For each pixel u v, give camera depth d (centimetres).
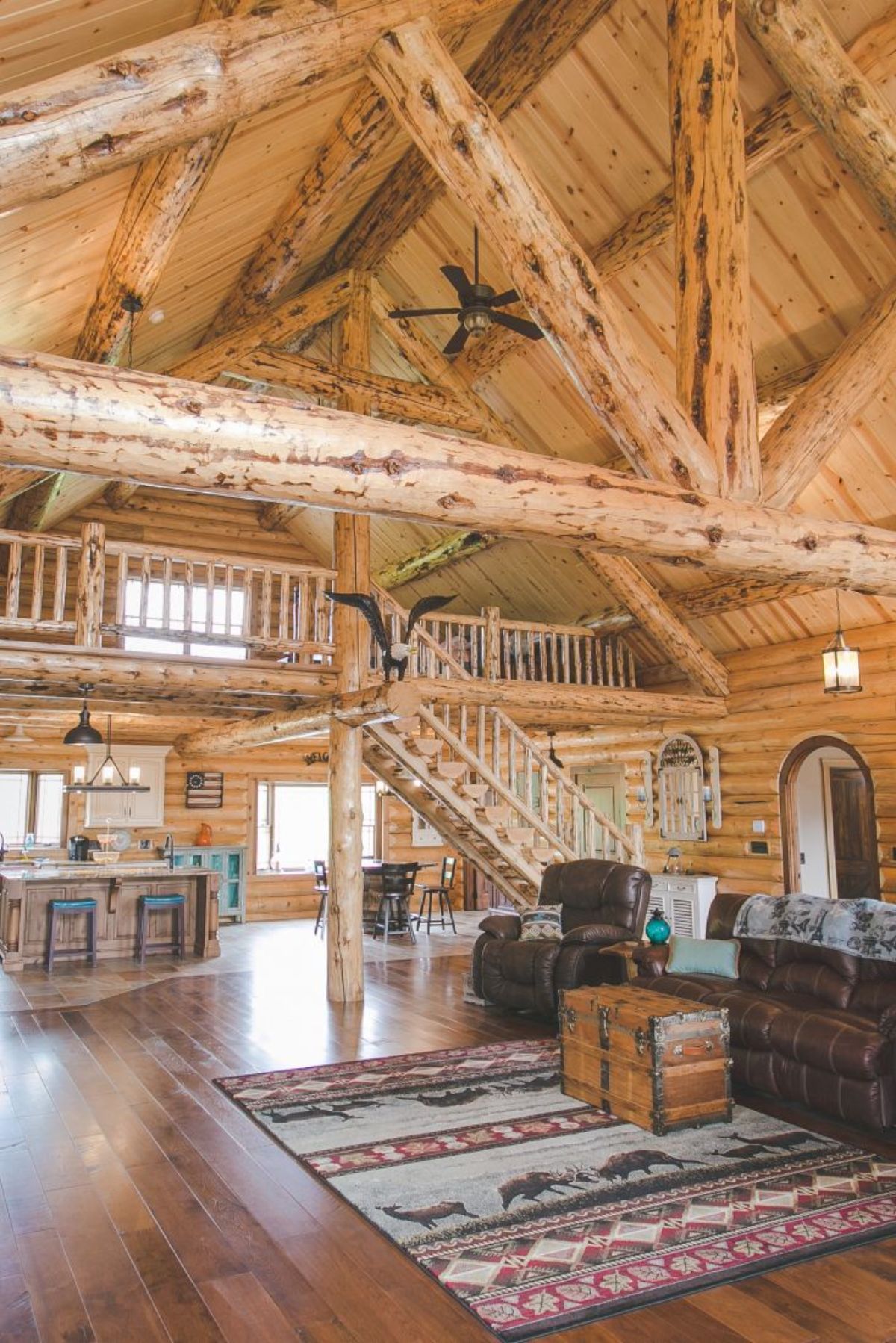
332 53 365
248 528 1216
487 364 813
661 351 707
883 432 645
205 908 930
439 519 391
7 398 301
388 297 845
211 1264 303
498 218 411
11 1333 263
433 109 397
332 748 750
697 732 962
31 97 288
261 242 635
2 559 1021
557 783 877
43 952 881
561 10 554
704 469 447
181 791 1198
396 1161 388
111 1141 414
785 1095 451
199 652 1155
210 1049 573
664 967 567
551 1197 352
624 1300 279
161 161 390
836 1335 262
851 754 789
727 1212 339
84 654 668
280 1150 402
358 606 661
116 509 1134
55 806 1134
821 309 621
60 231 420
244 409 342
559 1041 489
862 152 493
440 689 829
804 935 511
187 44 317
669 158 605
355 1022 646
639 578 879
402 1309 276
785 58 489
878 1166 381
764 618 858
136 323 605
